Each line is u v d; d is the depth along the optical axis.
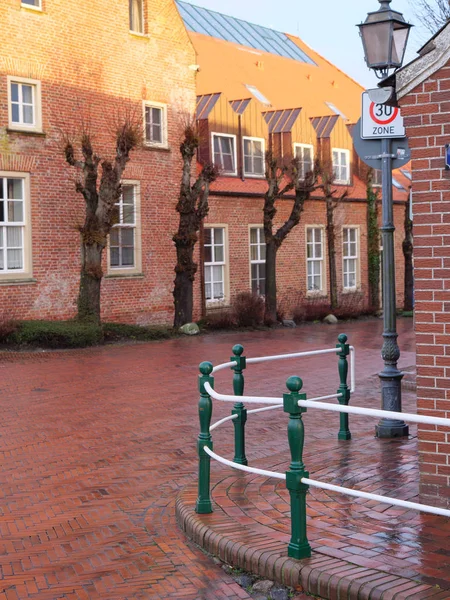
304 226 31.53
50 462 8.72
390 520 5.84
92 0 22.95
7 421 10.91
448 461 5.92
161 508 6.97
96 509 6.98
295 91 36.19
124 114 23.86
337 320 29.84
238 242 28.47
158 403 12.26
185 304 23.94
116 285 23.88
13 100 21.27
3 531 6.41
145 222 24.70
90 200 20.94
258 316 26.00
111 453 9.10
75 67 22.53
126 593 5.07
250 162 29.67
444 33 5.81
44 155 21.75
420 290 5.96
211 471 7.65
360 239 34.75
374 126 8.97
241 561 5.33
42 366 16.36
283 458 8.19
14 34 21.05
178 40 25.62
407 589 4.53
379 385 14.02
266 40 39.97
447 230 5.85
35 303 21.62
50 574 5.44
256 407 11.99
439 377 5.91
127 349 19.59
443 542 5.33
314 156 32.38
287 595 4.90
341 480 6.99
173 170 25.55
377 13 8.64
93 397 12.77
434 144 5.89
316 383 14.32
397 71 6.00
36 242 21.64
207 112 27.91
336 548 5.25
